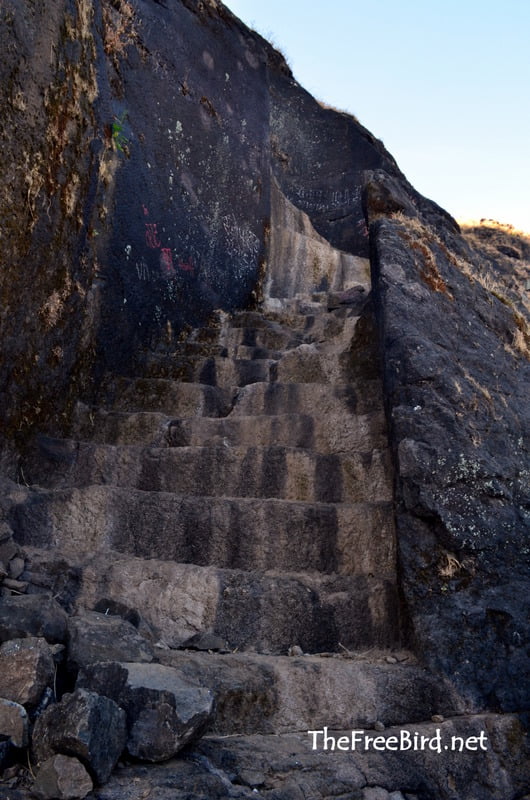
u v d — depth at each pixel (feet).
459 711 9.12
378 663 9.43
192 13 21.39
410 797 7.88
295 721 8.35
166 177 18.42
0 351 10.57
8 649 7.07
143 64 18.12
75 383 13.51
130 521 10.78
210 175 20.99
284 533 10.83
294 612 9.86
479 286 15.17
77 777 6.03
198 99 20.85
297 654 9.59
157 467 12.14
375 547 10.92
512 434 11.73
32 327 11.51
